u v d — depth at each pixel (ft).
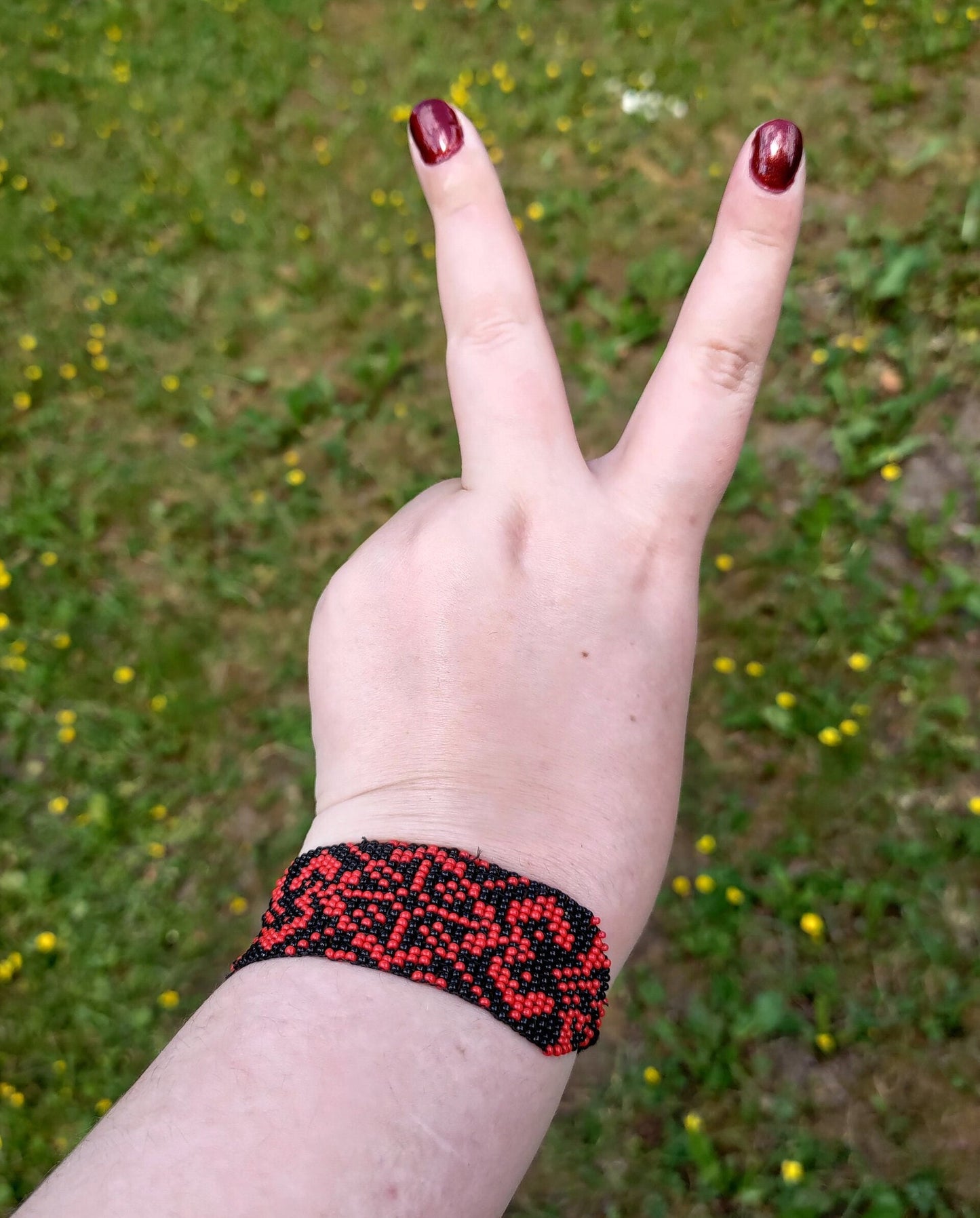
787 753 8.25
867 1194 6.43
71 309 13.05
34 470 11.59
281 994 1.79
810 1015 7.20
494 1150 1.74
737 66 13.05
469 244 2.79
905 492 9.46
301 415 11.19
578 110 13.38
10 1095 7.61
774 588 9.09
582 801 2.34
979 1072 6.75
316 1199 1.54
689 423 2.68
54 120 15.62
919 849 7.56
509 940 1.92
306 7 15.88
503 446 2.72
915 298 10.37
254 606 10.12
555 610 2.55
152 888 8.68
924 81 12.34
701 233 11.81
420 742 2.41
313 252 12.91
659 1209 6.60
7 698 9.83
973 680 8.34
